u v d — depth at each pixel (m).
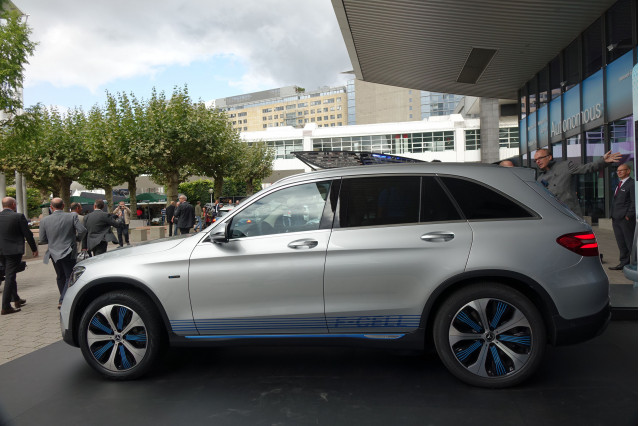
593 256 3.23
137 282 3.56
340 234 3.40
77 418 3.04
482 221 3.29
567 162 6.45
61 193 30.19
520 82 21.70
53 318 6.28
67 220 6.90
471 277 3.18
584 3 12.88
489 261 3.14
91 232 8.45
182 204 14.38
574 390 3.15
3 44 11.24
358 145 57.84
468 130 54.34
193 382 3.61
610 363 3.64
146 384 3.61
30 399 3.41
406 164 3.62
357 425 2.78
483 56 17.78
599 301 3.16
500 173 3.46
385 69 20.39
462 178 3.44
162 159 23.72
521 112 22.88
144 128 23.64
